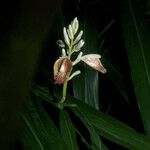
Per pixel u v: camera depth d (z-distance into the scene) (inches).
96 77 32.4
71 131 26.5
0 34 19.5
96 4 38.6
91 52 32.8
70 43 29.0
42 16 19.4
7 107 19.7
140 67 31.5
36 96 27.5
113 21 38.6
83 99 31.7
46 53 36.4
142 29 33.4
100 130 28.4
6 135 19.7
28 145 23.6
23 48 19.5
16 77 19.6
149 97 30.7
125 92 36.9
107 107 40.3
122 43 38.3
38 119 25.6
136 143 28.3
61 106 28.8
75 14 35.2
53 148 24.4
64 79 28.4
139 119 39.0
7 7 19.3
